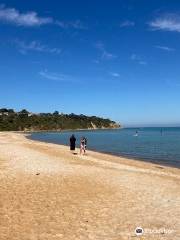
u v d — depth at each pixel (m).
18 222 13.52
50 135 171.25
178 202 17.31
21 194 17.97
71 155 43.41
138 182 22.91
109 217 14.51
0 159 32.59
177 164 43.28
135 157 52.31
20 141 79.44
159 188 21.03
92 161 36.41
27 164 29.27
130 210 15.64
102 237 12.11
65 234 12.33
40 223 13.48
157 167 37.69
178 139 115.06
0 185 19.95
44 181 21.69
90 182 22.00
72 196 18.02
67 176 23.86
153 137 136.50
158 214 15.07
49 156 38.38
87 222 13.76
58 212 15.03
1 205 15.76
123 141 104.81
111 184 21.64
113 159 43.62
